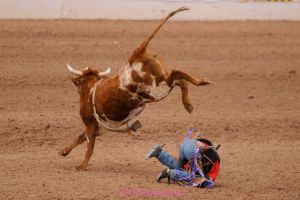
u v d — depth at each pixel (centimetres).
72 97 3781
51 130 3145
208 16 5462
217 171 2328
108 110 2358
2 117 3334
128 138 3070
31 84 3941
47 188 2225
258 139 3119
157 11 5366
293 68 4431
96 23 5134
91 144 2472
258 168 2625
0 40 4638
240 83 4119
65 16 5266
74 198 2117
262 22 5466
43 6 5247
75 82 2484
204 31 5103
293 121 3416
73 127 3200
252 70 4350
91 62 4309
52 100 3703
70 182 2306
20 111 3475
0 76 4028
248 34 5100
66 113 3456
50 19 5197
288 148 2972
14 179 2347
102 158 2733
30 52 4462
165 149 2898
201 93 3931
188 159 2297
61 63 4284
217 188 2300
